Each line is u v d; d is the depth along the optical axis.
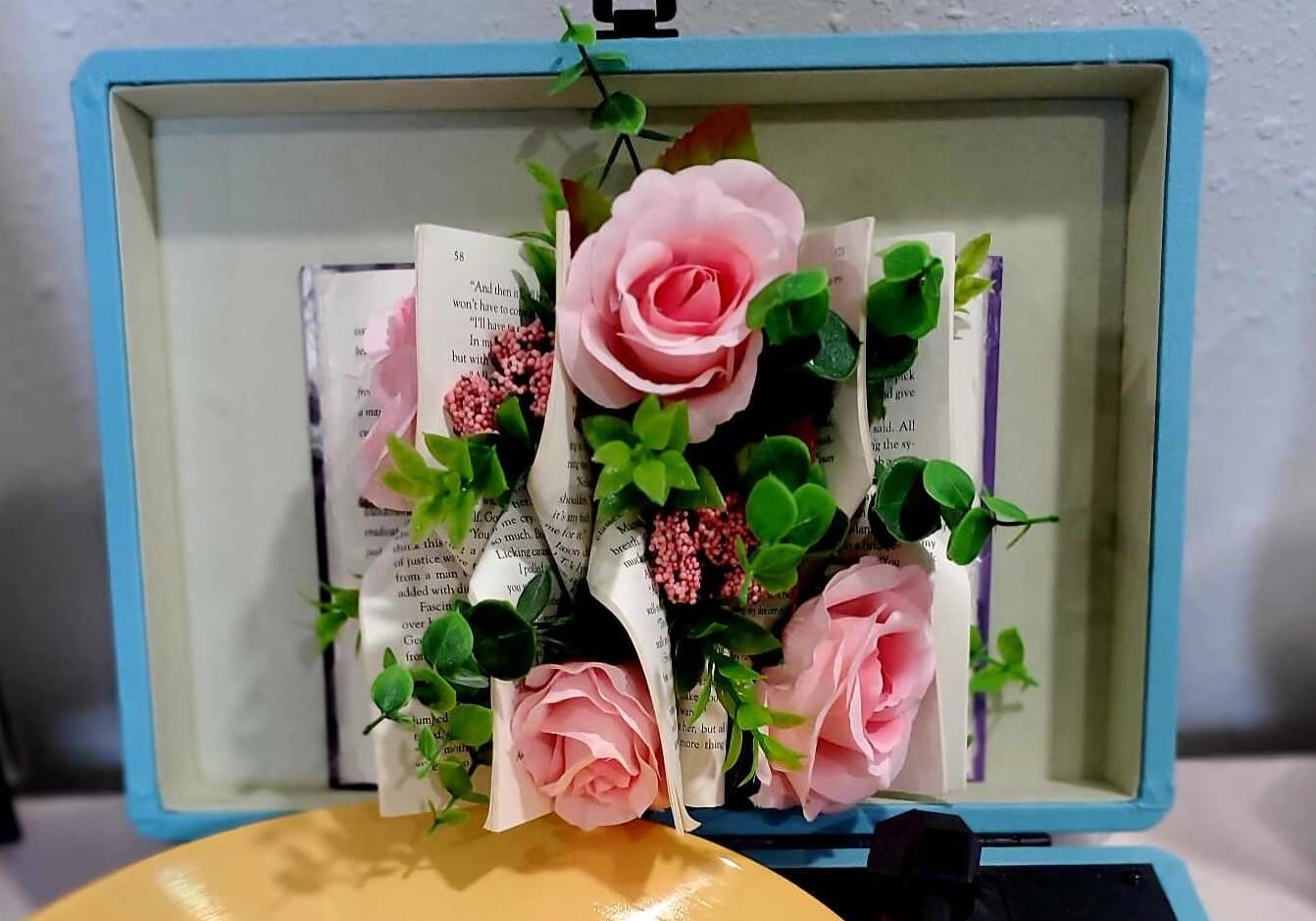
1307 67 0.48
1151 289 0.42
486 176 0.44
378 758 0.38
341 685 0.46
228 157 0.44
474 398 0.36
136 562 0.43
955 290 0.40
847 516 0.36
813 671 0.36
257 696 0.47
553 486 0.35
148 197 0.44
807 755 0.36
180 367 0.46
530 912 0.37
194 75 0.40
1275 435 0.52
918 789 0.39
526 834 0.40
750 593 0.36
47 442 0.54
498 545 0.36
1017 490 0.46
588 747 0.34
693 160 0.38
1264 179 0.49
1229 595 0.54
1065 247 0.44
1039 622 0.47
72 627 0.56
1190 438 0.52
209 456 0.46
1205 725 0.56
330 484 0.45
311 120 0.44
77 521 0.55
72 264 0.52
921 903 0.36
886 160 0.44
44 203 0.51
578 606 0.38
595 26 0.44
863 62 0.39
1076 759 0.47
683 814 0.34
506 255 0.37
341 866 0.39
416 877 0.38
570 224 0.37
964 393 0.42
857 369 0.35
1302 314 0.51
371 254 0.45
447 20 0.48
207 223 0.45
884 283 0.34
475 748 0.38
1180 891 0.41
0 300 0.52
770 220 0.33
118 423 0.42
